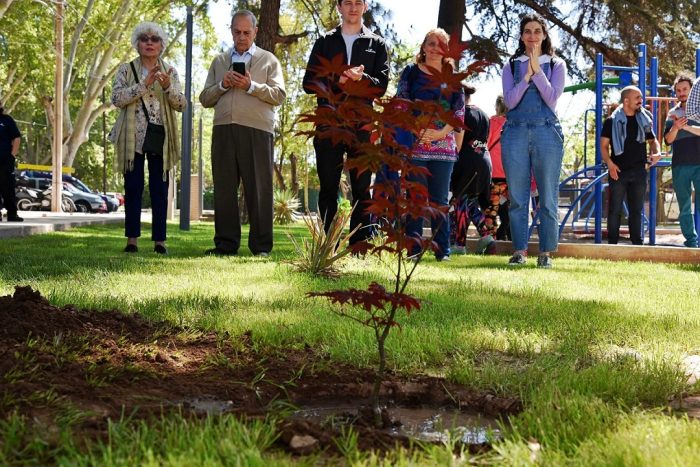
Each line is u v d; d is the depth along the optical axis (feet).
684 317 14.03
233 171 26.35
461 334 11.64
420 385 9.07
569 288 18.66
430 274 20.99
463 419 8.14
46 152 198.18
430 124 7.97
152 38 25.93
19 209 109.91
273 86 26.45
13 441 6.14
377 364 10.00
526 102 26.04
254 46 26.91
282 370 9.55
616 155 33.27
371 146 7.80
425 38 24.61
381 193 8.30
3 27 112.06
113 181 226.38
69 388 7.75
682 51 62.13
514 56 26.58
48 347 8.95
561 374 9.12
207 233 45.57
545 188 26.00
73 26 121.39
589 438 6.61
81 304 12.71
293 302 14.49
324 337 11.31
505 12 61.52
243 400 8.39
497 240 36.78
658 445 6.17
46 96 130.52
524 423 7.32
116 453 5.87
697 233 35.86
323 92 7.79
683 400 8.68
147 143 26.02
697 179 32.35
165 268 20.15
